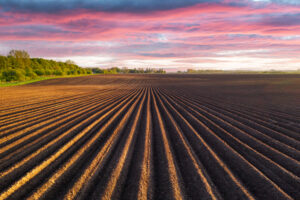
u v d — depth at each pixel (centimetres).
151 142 542
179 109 1045
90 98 1575
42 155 450
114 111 994
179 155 454
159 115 895
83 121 775
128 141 547
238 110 1007
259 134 604
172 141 548
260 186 325
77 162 418
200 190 317
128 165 407
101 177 358
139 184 336
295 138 574
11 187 324
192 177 357
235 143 525
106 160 427
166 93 2050
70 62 10731
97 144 526
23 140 551
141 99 1517
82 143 533
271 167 389
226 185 330
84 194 308
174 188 323
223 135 595
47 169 386
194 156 446
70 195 304
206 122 757
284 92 1909
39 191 314
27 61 6888
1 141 543
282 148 491
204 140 551
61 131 638
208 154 454
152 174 371
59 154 459
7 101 1331
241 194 304
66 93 1973
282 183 335
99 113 941
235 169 384
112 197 301
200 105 1180
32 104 1220
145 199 297
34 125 709
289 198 292
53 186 329
